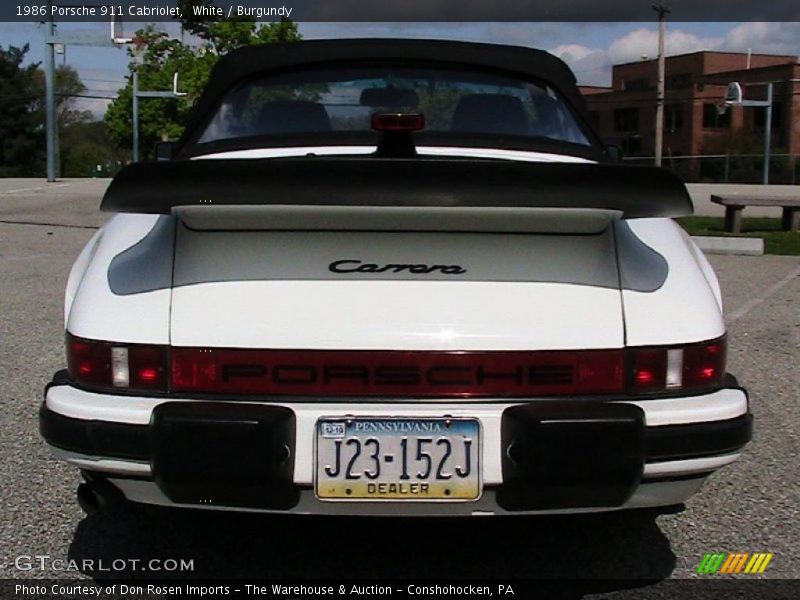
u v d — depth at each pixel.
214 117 3.47
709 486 3.58
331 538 3.08
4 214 14.96
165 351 2.31
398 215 2.21
